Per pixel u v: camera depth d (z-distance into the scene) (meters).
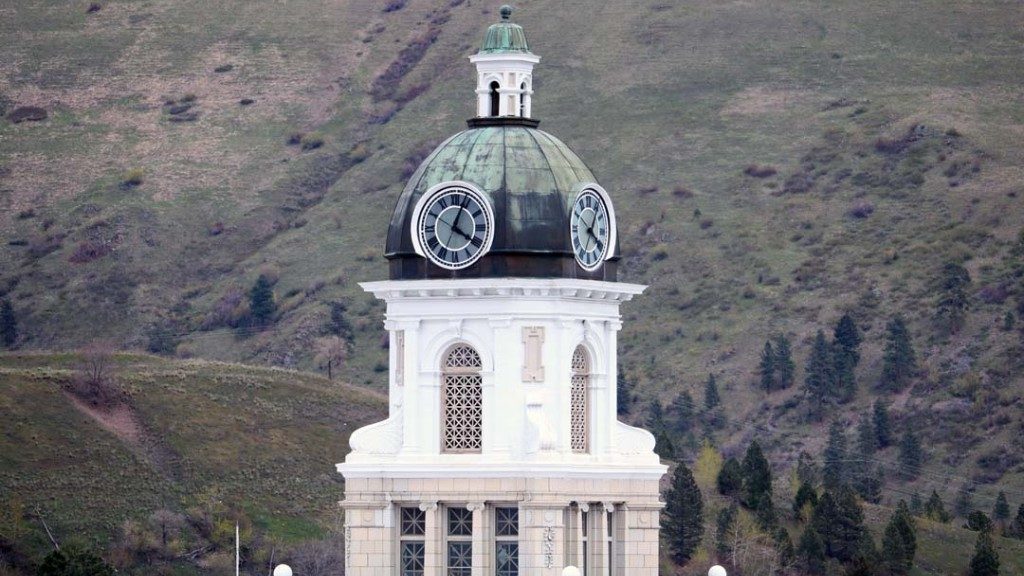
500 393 173.12
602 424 178.50
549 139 179.00
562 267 174.00
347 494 176.00
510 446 173.12
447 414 175.50
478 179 174.62
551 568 171.88
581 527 174.88
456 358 175.62
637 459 178.88
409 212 175.75
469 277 173.88
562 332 174.12
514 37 181.12
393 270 177.25
